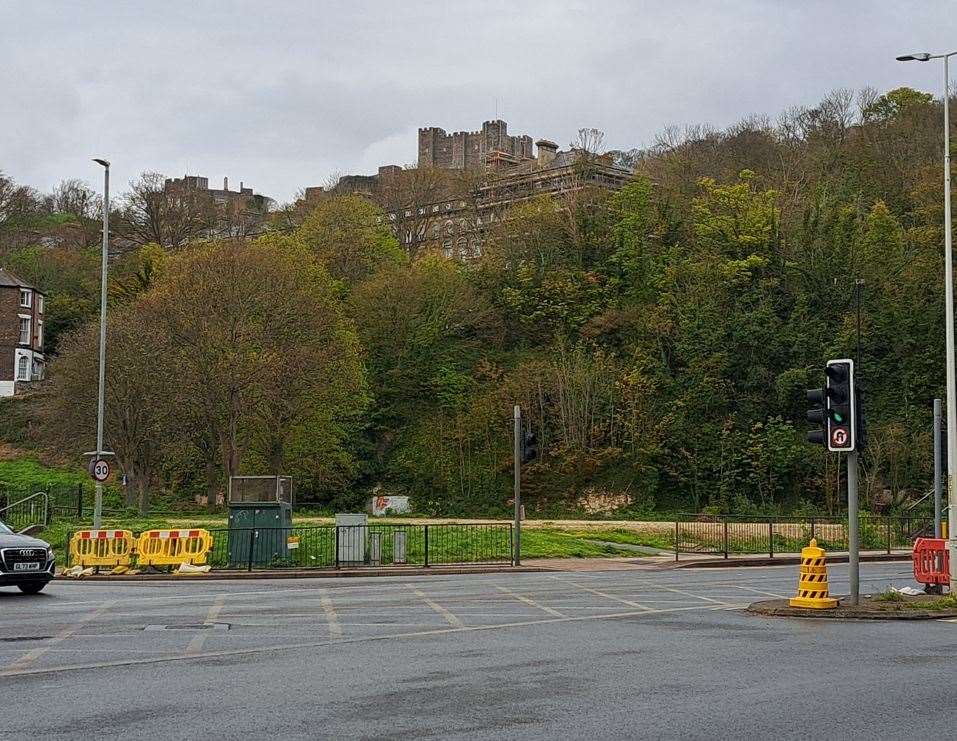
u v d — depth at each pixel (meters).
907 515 53.25
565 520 58.84
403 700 10.41
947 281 22.97
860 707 10.04
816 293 72.19
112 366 54.22
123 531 29.88
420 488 71.12
